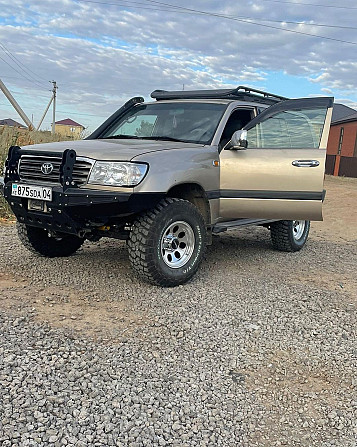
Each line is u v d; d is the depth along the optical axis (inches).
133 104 259.9
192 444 98.7
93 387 114.2
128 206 173.0
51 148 188.4
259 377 128.0
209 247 279.7
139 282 196.7
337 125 1401.3
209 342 145.2
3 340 132.7
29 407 103.7
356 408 116.1
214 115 226.5
